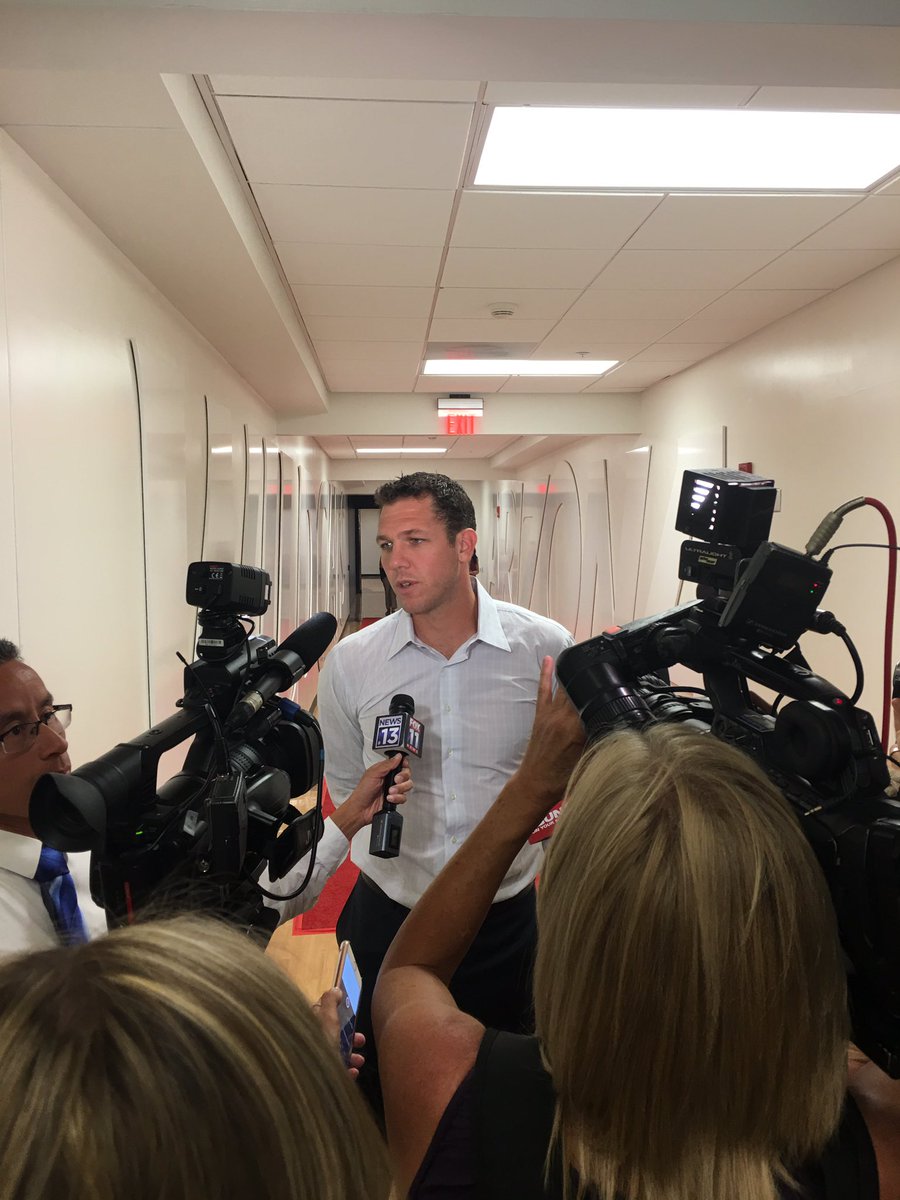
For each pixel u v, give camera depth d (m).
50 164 1.96
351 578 16.38
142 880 0.84
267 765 1.17
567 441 8.20
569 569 8.42
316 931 3.17
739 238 2.91
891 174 2.41
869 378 3.30
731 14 1.24
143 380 2.70
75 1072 0.32
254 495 4.97
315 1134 0.36
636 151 2.26
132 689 2.56
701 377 5.02
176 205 2.22
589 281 3.41
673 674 4.38
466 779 1.58
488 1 1.20
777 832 0.50
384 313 3.90
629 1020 0.48
